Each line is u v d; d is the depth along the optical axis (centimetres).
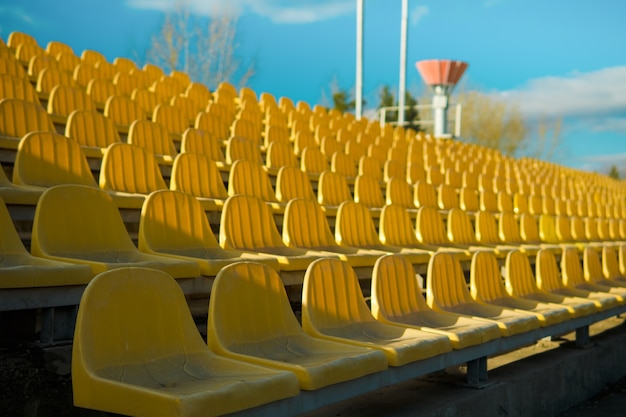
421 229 820
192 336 328
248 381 285
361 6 2245
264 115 1405
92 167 704
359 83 2239
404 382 481
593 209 1525
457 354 444
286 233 614
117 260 454
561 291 743
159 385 291
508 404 487
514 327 509
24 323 398
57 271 363
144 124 808
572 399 591
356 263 600
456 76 2497
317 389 326
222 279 352
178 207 515
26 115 675
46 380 341
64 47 1439
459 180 1322
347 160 1081
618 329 760
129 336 297
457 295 555
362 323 439
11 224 406
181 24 3622
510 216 1021
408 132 1878
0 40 1223
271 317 379
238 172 720
